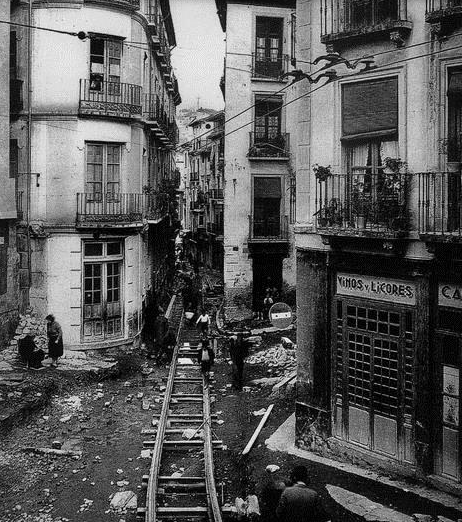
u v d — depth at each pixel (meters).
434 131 10.70
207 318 24.42
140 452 13.43
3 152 19.44
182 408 16.59
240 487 11.53
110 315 22.81
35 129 21.58
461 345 10.47
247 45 30.23
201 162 60.25
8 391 16.08
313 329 12.90
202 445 13.65
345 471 11.81
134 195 23.22
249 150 30.58
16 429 14.47
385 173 11.34
